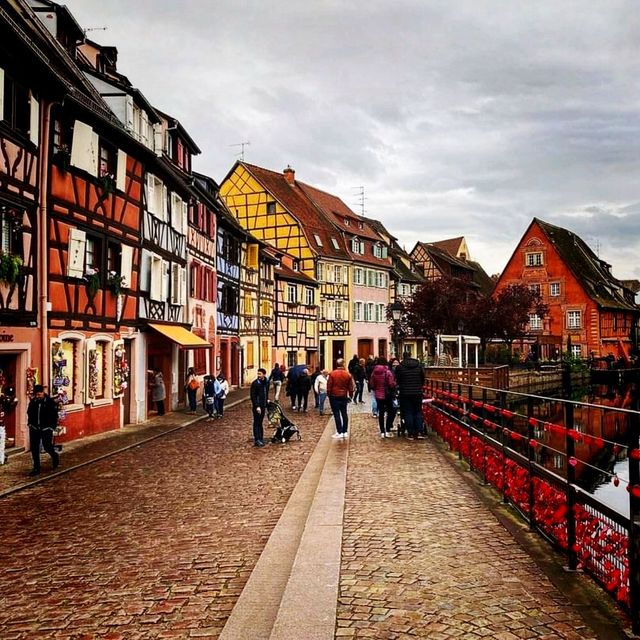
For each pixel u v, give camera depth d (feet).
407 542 22.57
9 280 46.44
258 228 184.85
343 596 17.66
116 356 65.62
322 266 183.21
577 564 19.29
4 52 46.19
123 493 34.96
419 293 160.15
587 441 18.25
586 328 221.05
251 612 17.85
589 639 14.67
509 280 232.32
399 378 50.90
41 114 52.54
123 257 67.41
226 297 123.13
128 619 17.94
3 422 48.62
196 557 23.31
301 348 172.14
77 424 58.18
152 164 75.66
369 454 42.65
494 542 22.44
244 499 32.48
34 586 20.94
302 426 64.85
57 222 54.90
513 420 27.30
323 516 26.08
